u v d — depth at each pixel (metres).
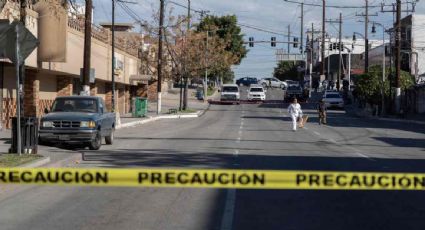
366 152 22.84
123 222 9.76
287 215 10.40
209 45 73.75
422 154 22.28
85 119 21.78
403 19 83.25
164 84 89.06
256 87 83.31
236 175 8.62
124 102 58.66
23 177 8.60
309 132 35.81
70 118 21.66
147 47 67.81
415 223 9.79
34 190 13.05
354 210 10.88
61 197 12.21
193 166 17.30
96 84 46.88
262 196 12.30
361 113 62.78
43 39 29.97
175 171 8.59
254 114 59.78
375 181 8.68
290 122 47.12
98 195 12.42
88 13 31.08
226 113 61.56
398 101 58.66
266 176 8.63
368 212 10.70
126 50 55.38
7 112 29.86
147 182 8.61
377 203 11.59
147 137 30.22
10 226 9.47
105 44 45.34
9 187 13.42
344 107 74.69
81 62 37.97
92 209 10.92
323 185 8.63
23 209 10.92
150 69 65.12
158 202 11.62
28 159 16.62
